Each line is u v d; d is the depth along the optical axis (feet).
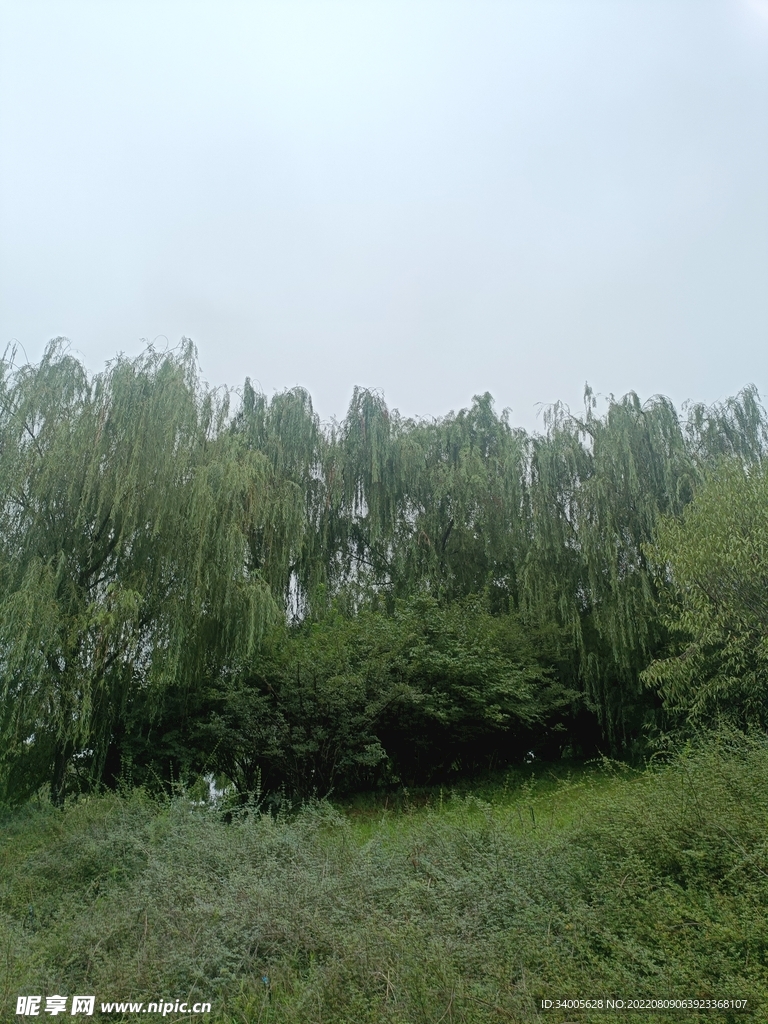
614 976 15.55
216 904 20.02
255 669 48.96
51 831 30.50
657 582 55.88
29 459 44.62
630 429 59.82
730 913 17.03
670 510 56.65
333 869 23.22
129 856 25.84
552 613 59.47
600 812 24.70
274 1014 15.57
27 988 15.64
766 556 40.22
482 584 67.10
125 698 45.39
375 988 15.92
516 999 14.80
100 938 18.72
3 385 45.47
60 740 41.81
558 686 56.80
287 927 18.79
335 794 50.65
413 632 52.85
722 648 45.34
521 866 22.16
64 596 43.47
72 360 47.70
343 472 69.15
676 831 21.22
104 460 45.73
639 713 56.90
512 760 60.95
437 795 51.21
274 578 55.47
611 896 19.36
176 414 47.73
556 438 63.82
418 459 69.82
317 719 47.47
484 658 53.52
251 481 51.93
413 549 66.74
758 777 23.52
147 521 46.26
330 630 53.06
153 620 45.70
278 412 69.26
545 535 60.44
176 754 45.73
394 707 50.24
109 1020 15.43
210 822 28.02
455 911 19.43
